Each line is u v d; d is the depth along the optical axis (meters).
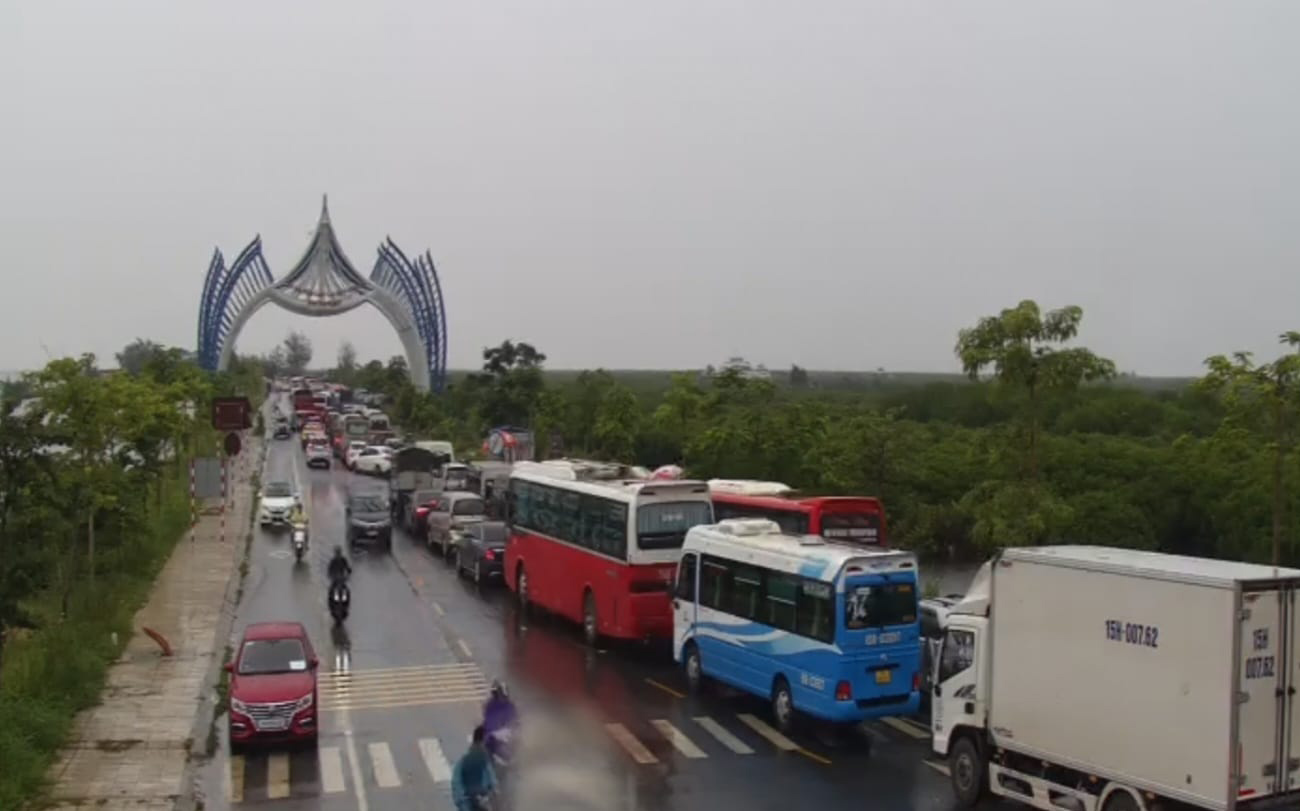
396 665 24.19
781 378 159.88
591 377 72.69
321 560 39.00
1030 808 15.78
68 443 22.89
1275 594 12.43
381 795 16.14
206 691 21.75
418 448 53.22
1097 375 22.67
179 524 43.44
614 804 15.73
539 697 21.67
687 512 25.11
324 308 116.69
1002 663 15.10
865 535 25.61
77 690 20.45
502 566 34.09
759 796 16.16
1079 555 14.50
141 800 15.60
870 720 20.64
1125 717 13.33
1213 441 23.83
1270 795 12.36
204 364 110.62
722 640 21.58
